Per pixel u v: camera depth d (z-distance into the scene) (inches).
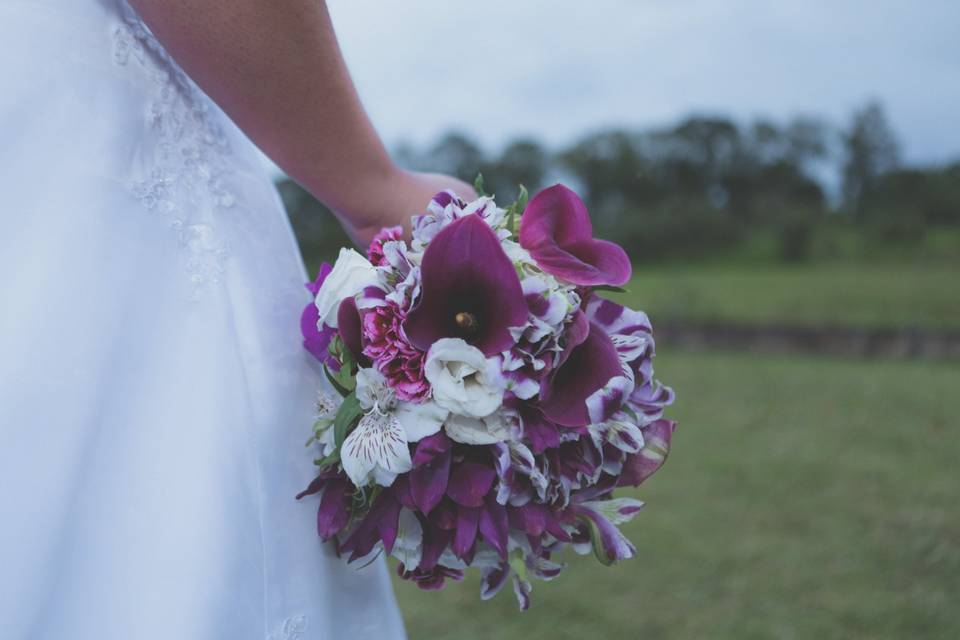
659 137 1096.8
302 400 35.6
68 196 30.5
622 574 114.4
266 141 34.0
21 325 28.5
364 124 35.0
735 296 543.5
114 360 30.1
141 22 34.4
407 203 37.3
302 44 31.3
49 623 27.7
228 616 29.9
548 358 31.5
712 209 923.4
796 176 1088.8
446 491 32.3
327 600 35.0
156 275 32.1
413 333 31.6
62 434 28.3
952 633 97.2
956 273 639.1
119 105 32.6
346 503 33.5
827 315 475.5
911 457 170.2
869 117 948.0
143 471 30.0
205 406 31.3
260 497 32.7
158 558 29.4
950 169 899.4
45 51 31.1
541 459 32.4
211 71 31.6
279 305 36.0
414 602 108.3
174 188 33.6
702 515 136.8
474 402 30.8
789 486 151.3
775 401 229.0
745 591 108.7
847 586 109.5
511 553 34.0
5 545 26.9
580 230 35.0
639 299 533.0
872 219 874.8
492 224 33.4
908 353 346.9
